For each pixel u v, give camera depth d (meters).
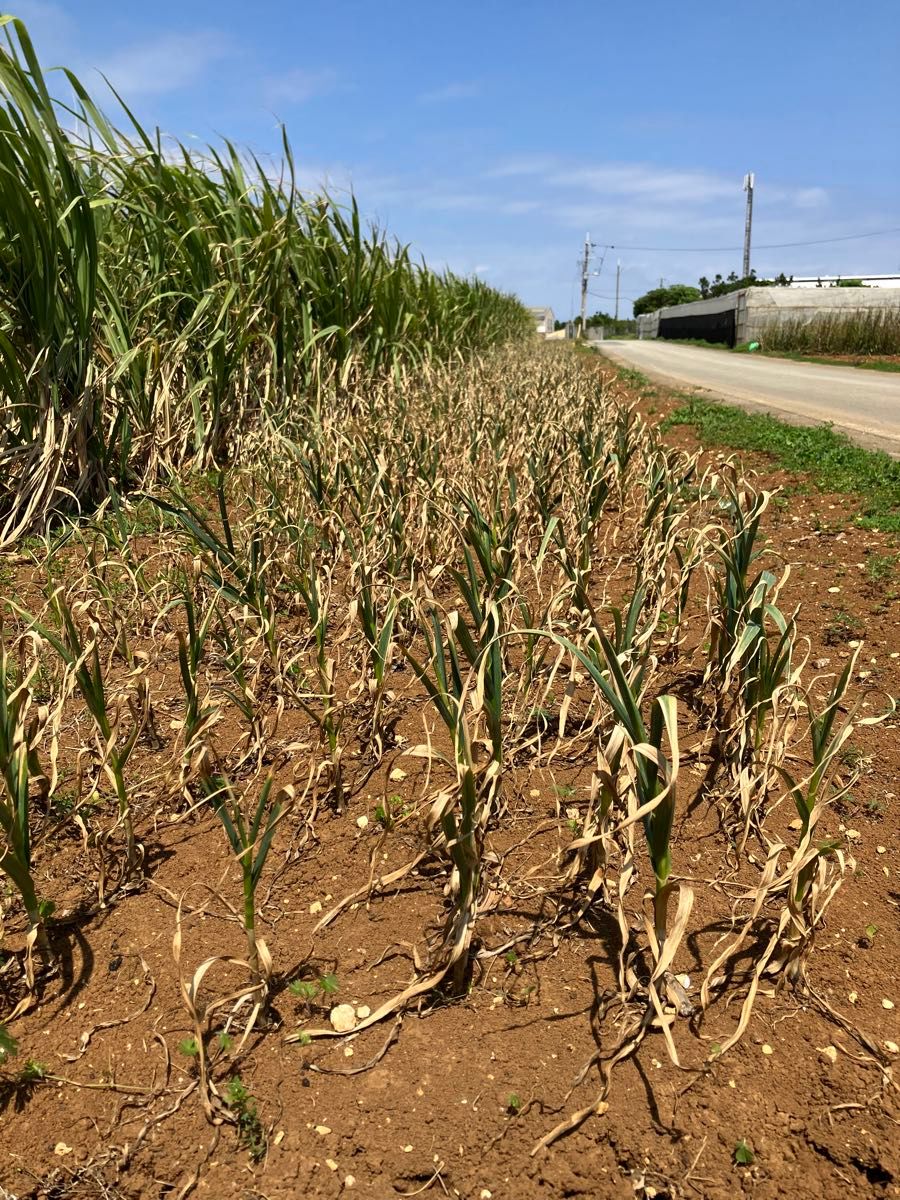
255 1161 1.79
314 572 3.52
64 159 5.14
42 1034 2.08
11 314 5.19
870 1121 1.84
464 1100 1.89
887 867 2.53
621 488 5.35
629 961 2.12
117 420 5.91
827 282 47.69
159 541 4.79
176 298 6.78
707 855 2.60
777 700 2.72
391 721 3.28
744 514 3.14
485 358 12.56
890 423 10.85
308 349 7.07
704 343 45.81
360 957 2.26
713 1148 1.80
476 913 2.25
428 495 4.41
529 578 4.68
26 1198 1.75
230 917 2.40
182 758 2.74
